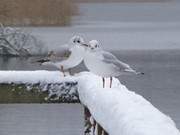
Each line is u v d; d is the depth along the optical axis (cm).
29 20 5231
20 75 1436
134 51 3684
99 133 902
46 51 3472
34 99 1438
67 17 5650
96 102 910
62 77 1427
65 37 4356
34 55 3456
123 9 9812
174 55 3438
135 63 3022
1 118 1441
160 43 4234
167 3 12638
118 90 963
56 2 5438
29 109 1533
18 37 3472
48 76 1431
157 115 764
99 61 1070
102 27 5656
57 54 1437
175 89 2083
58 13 5453
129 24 6203
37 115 1472
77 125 1373
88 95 1012
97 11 8969
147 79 2383
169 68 2788
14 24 4878
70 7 6562
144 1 13950
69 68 1446
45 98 1432
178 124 1409
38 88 1434
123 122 736
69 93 1425
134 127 701
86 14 8056
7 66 2897
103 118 826
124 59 3228
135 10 9431
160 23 6425
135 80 2359
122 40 4416
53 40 4072
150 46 4006
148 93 1997
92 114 928
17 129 1330
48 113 1493
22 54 3450
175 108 1666
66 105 1573
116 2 13375
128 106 812
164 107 1688
